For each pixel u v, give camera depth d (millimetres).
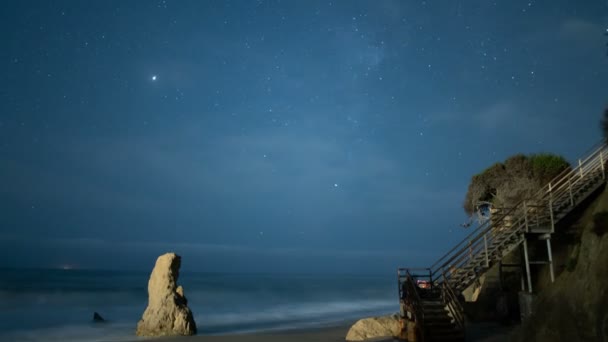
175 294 27031
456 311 19438
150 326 25766
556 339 12203
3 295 45531
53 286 58344
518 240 22453
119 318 36688
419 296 20719
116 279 89250
